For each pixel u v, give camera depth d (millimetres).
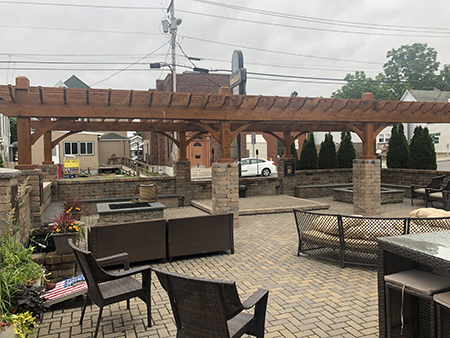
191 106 9203
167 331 3650
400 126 16484
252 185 15336
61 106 8195
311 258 6289
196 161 29656
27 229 5766
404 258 3023
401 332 2896
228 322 2861
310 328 3617
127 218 8875
